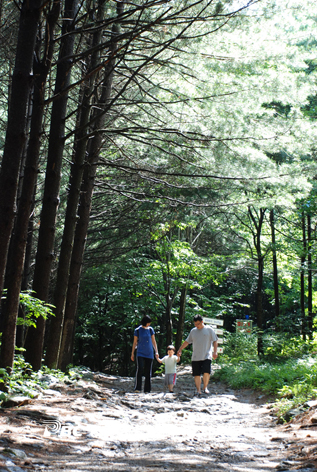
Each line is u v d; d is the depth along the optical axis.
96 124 11.23
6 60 9.81
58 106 8.70
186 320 24.25
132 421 5.89
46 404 5.95
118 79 12.80
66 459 3.70
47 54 7.09
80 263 11.78
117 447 4.34
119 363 33.00
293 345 16.25
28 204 6.84
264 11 7.87
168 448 4.41
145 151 12.64
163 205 14.38
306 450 4.07
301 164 10.36
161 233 17.69
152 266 21.89
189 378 14.43
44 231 8.54
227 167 9.38
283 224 19.77
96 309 26.41
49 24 6.86
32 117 7.25
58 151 8.63
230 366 14.26
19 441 3.96
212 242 24.66
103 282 22.45
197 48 8.23
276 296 18.34
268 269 22.95
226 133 8.98
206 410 7.29
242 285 30.70
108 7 9.45
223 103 8.78
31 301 7.70
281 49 8.50
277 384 9.36
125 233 16.42
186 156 10.27
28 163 7.06
